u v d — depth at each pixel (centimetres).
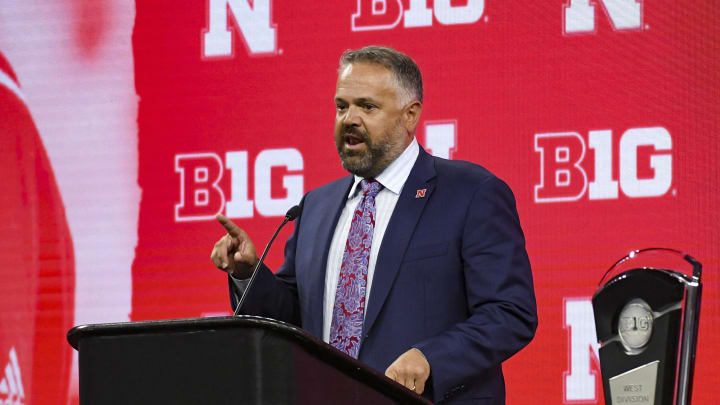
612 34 1349
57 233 1470
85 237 1463
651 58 1334
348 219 943
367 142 910
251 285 838
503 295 845
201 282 1431
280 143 1437
